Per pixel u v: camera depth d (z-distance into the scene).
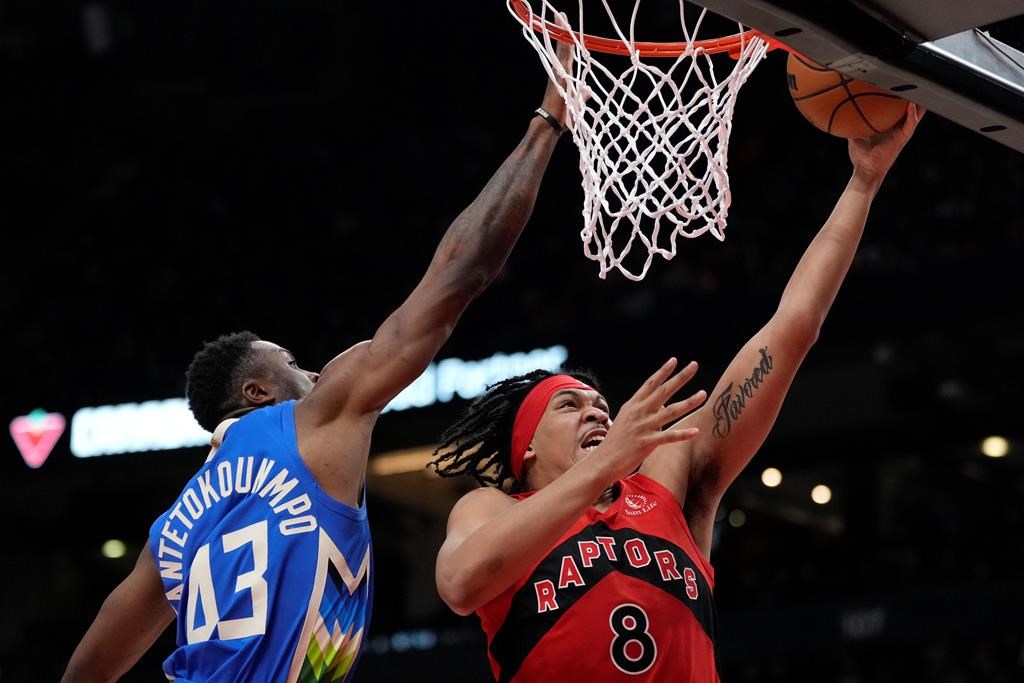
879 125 2.81
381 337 2.47
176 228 14.23
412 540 14.52
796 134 12.67
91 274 14.01
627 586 2.50
